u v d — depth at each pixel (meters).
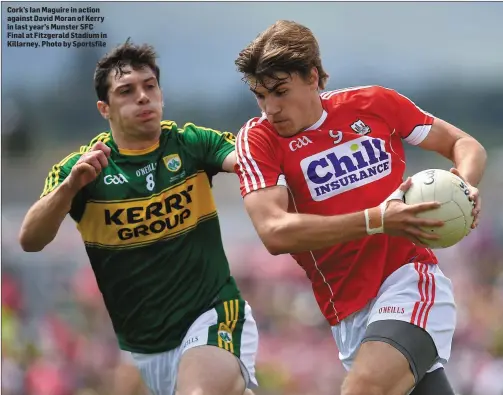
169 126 21.31
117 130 20.88
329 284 19.56
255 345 21.17
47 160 79.31
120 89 20.39
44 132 82.06
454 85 93.12
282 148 19.02
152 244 20.66
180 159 20.84
